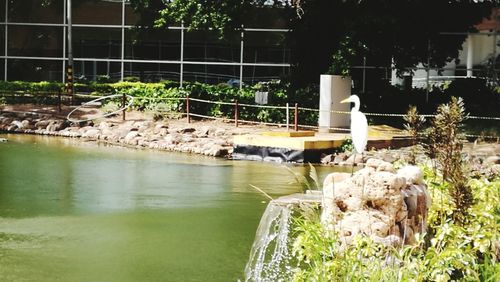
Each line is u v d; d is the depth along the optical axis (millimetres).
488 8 25062
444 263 5539
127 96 25000
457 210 6410
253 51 31281
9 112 24781
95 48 32719
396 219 6496
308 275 5926
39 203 11391
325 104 21672
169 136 20453
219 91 25859
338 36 24438
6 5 32969
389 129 21031
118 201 11609
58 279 7523
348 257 5688
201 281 7453
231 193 12430
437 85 27859
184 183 13570
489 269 5605
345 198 6625
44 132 22828
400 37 23969
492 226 6238
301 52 25562
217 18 23703
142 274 7695
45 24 32875
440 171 7559
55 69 33062
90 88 29578
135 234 9383
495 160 15211
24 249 8648
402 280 5391
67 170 15117
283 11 26047
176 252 8531
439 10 24297
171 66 32094
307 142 17266
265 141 17797
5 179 13727
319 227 6117
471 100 26641
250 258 8164
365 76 25953
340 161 17078
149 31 27188
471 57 27609
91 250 8625
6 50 33250
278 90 25484
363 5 22797
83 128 22672
